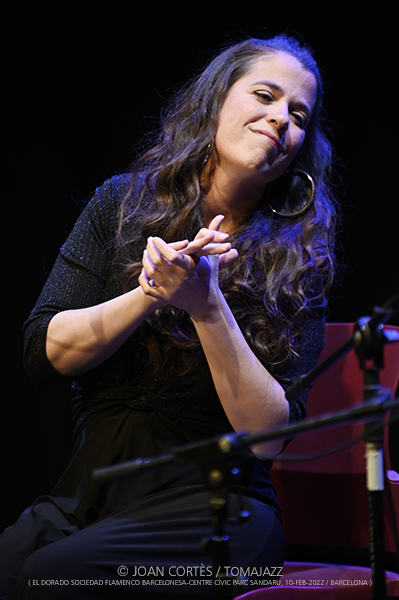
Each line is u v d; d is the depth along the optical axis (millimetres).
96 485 5219
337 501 6555
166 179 5746
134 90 9719
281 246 5809
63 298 5656
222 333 4984
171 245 4680
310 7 9188
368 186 9148
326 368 3932
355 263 9219
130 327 5184
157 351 5363
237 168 5625
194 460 3203
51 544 4688
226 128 5637
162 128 6484
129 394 5484
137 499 5180
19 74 9758
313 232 6059
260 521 5219
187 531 4848
